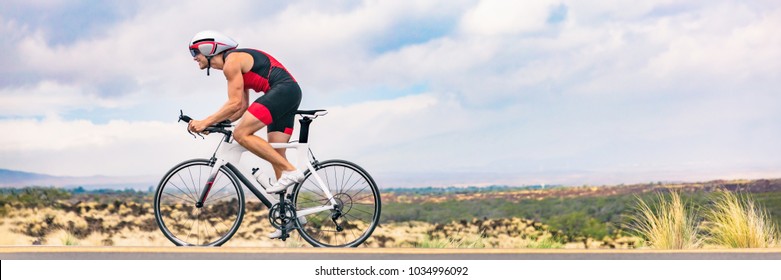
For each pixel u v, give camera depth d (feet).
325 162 16.76
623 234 39.93
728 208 23.27
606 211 43.45
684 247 22.56
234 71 16.07
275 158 16.19
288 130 16.93
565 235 43.11
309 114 16.65
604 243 40.96
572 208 45.52
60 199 41.45
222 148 16.61
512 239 43.24
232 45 16.58
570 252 16.05
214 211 30.42
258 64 16.26
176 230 30.32
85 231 37.17
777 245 22.47
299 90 16.48
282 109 16.19
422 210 47.73
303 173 16.44
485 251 16.22
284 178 16.22
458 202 49.34
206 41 16.38
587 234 41.96
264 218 39.50
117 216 39.75
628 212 38.83
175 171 16.71
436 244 38.14
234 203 30.73
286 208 16.46
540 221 45.62
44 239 36.32
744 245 22.21
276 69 16.39
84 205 41.01
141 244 35.73
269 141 16.92
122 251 15.19
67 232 36.73
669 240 22.70
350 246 16.84
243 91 16.55
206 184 16.62
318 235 17.01
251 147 16.05
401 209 48.80
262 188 16.74
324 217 17.15
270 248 16.21
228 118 16.31
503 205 48.47
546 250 16.53
